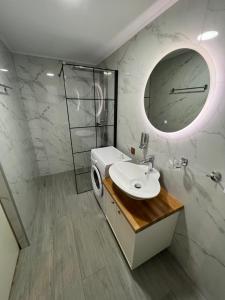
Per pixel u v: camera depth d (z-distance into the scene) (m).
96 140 2.77
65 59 2.39
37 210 2.03
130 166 1.61
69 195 2.37
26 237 1.48
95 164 2.01
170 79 1.22
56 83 2.52
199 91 1.00
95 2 1.12
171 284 1.24
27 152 2.13
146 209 1.21
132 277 1.28
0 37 1.64
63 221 1.85
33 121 2.55
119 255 1.45
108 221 1.74
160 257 1.45
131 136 1.90
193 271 1.25
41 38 1.70
